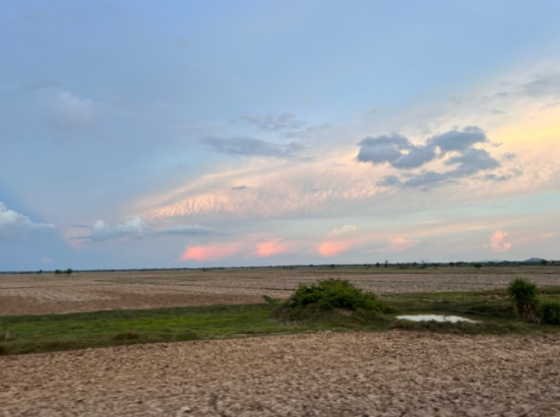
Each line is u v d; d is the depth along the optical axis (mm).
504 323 27156
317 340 22578
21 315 37500
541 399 12742
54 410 12086
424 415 11516
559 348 20422
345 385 14414
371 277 112062
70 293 68188
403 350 20062
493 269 163500
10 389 14234
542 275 103500
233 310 38500
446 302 37469
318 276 128000
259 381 14992
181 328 27266
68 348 21156
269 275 145875
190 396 13297
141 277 152625
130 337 23016
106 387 14422
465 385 14367
